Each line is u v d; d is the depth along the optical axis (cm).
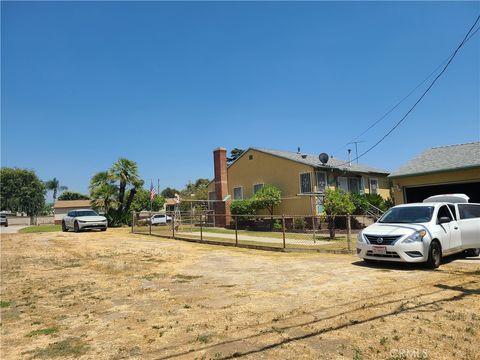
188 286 884
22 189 8650
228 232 2355
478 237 1210
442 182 1948
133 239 2056
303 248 1493
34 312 713
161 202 5019
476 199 1856
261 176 2956
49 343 547
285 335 528
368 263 1120
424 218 1101
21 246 1809
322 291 774
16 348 534
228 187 3219
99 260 1331
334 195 1914
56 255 1490
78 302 773
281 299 725
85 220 2525
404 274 927
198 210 3114
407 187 2086
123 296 808
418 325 545
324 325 561
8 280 1028
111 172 3288
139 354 490
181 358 468
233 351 481
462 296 691
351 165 3177
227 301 729
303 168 2658
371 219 2405
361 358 445
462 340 488
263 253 1449
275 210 2803
